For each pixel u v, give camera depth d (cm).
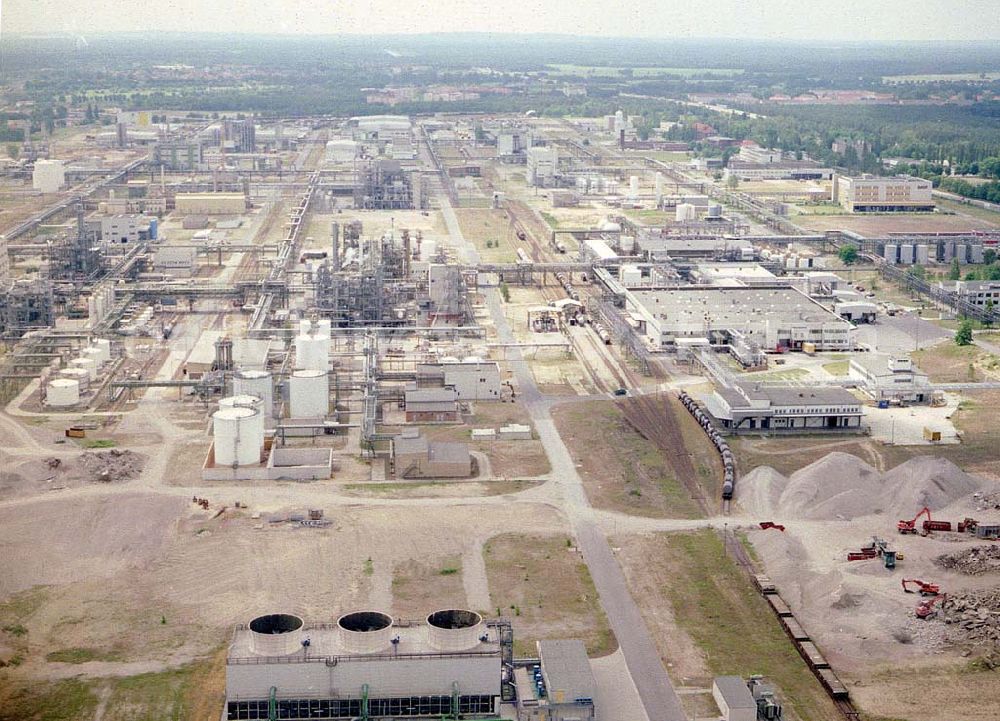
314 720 11662
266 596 14512
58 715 12000
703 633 13762
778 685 12700
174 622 13888
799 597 14588
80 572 15200
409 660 11662
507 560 15562
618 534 16438
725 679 12456
